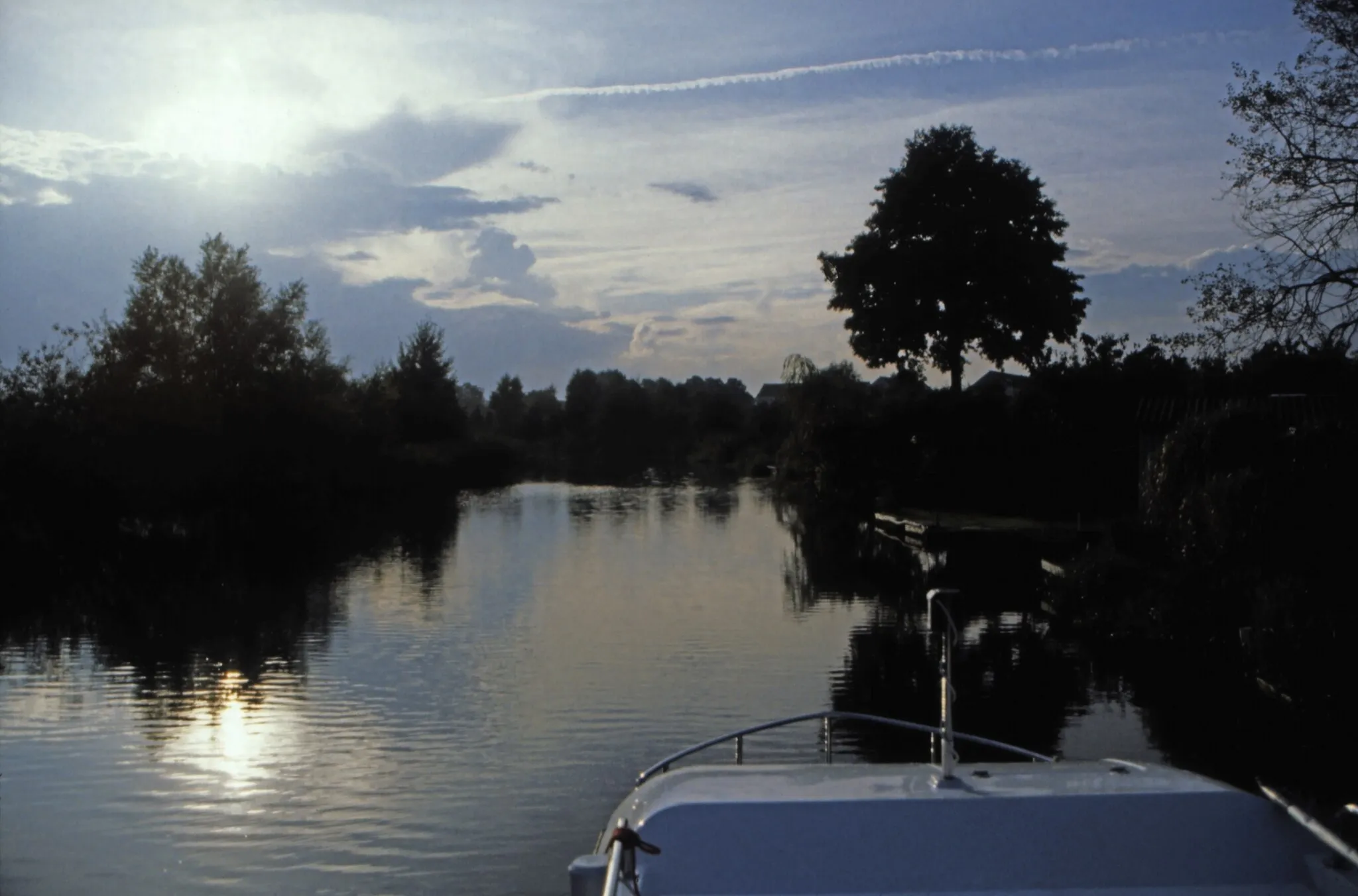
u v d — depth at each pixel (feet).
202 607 71.51
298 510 149.89
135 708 44.34
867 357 170.30
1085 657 53.93
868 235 169.99
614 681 48.14
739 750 19.51
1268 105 63.67
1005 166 167.22
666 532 122.93
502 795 32.83
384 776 34.83
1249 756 35.70
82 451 108.58
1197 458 60.08
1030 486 129.59
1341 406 67.15
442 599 73.51
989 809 14.73
